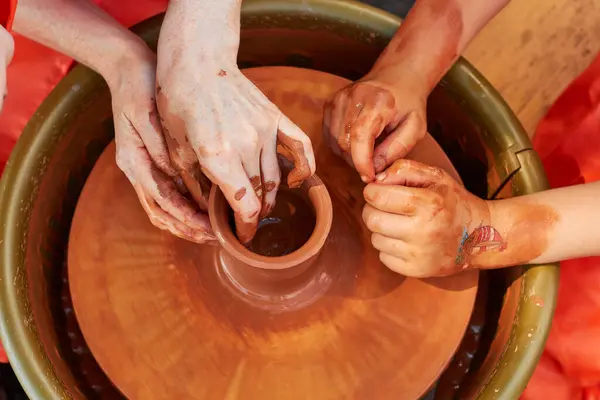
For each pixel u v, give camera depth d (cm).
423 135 107
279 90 120
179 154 87
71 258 105
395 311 103
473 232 99
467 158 129
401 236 95
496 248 101
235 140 79
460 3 112
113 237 107
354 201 111
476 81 118
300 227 103
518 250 101
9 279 100
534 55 170
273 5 121
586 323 127
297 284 101
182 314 102
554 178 141
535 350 99
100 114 121
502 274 117
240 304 102
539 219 101
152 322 101
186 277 105
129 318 101
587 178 132
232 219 93
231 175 79
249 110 81
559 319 130
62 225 120
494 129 118
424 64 111
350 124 101
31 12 99
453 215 96
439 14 112
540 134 150
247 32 126
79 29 100
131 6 144
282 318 101
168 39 87
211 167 79
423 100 108
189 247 107
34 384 94
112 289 103
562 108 145
